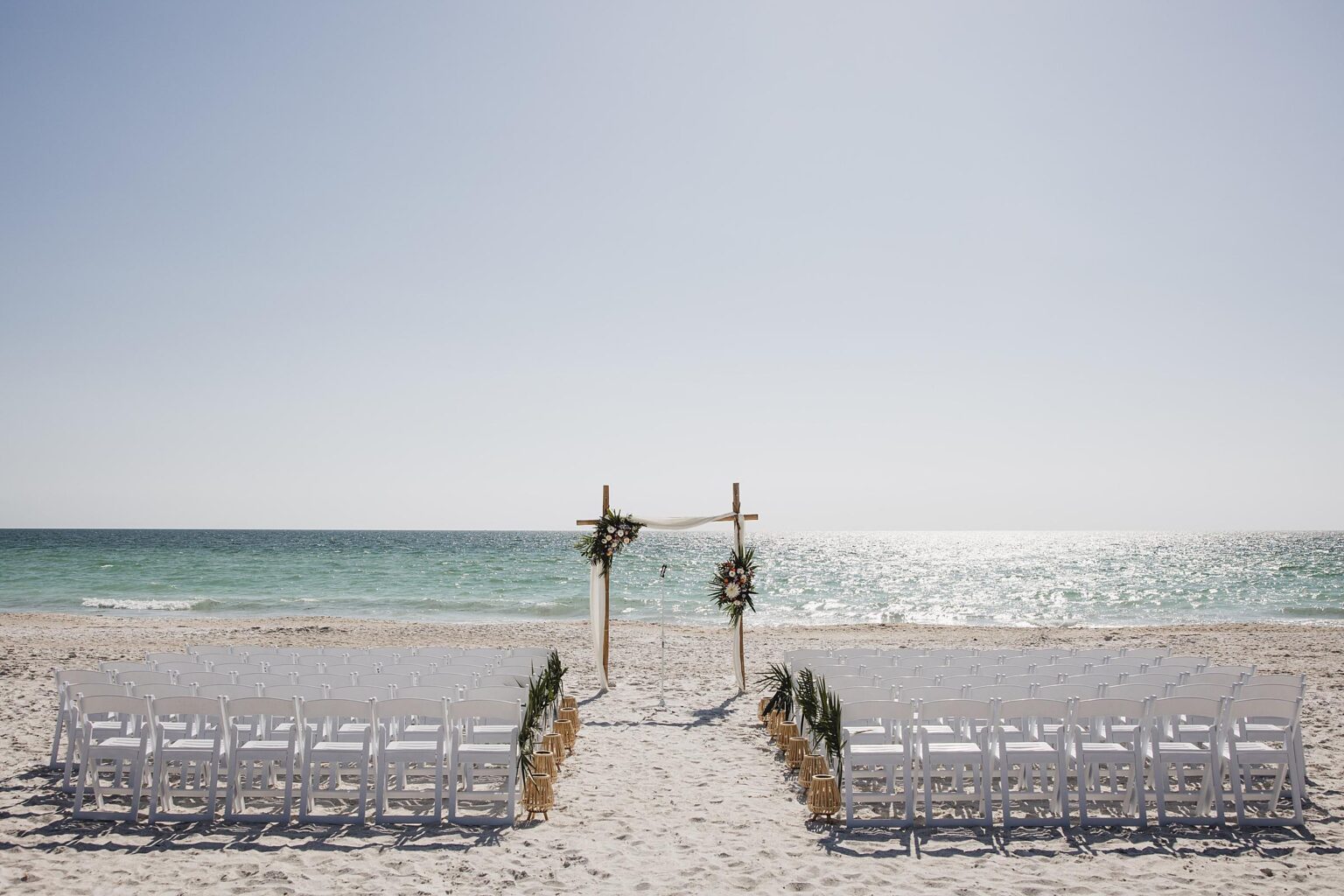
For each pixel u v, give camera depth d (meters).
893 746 6.41
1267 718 7.55
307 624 22.20
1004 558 71.94
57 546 72.69
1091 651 9.27
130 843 5.64
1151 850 5.49
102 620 22.81
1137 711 5.90
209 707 6.03
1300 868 5.16
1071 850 5.48
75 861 5.32
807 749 7.54
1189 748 6.15
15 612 26.55
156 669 7.68
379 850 5.52
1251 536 187.00
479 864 5.25
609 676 13.19
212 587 35.91
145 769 7.39
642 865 5.24
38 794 6.69
